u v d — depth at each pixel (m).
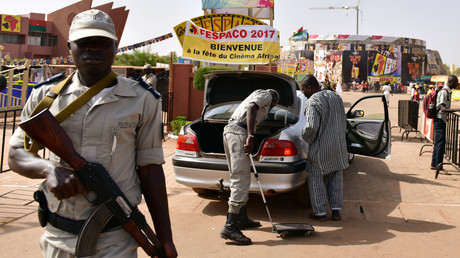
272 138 4.88
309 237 4.35
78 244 1.77
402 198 5.73
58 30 47.91
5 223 4.58
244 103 4.48
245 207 4.56
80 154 1.82
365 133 6.19
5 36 44.97
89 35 1.77
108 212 1.80
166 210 1.99
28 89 15.03
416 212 5.11
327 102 4.74
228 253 3.95
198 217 4.98
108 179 1.79
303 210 5.32
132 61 33.25
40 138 1.67
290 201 5.72
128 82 1.92
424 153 9.26
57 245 1.85
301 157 5.00
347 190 6.16
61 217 1.84
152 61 33.41
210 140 6.17
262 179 4.78
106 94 1.84
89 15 1.83
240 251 4.00
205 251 4.00
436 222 4.77
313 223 4.80
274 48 10.50
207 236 4.38
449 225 4.66
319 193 4.81
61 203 1.83
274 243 4.20
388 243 4.16
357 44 64.25
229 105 6.11
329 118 4.73
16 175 6.77
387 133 6.07
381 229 4.57
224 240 4.27
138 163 1.97
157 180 1.98
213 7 13.06
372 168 7.62
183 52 10.59
